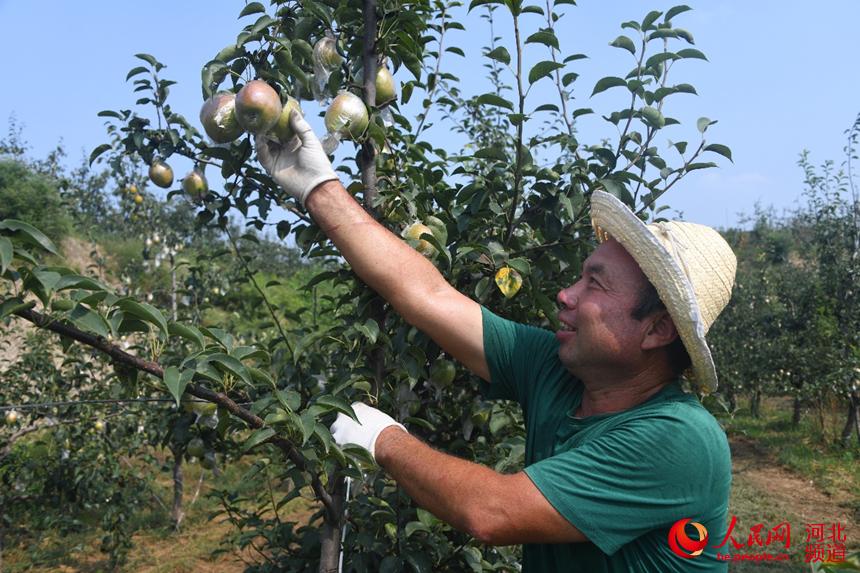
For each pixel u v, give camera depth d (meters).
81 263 12.11
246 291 10.72
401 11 1.83
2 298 1.18
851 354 8.97
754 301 11.53
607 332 1.41
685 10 2.01
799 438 9.91
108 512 5.53
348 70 1.94
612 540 1.29
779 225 16.00
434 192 2.26
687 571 1.35
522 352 1.69
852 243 9.72
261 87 1.51
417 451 1.43
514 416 2.60
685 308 1.34
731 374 11.05
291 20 1.87
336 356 2.46
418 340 1.97
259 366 2.24
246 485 7.18
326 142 1.72
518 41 1.83
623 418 1.38
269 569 2.43
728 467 1.41
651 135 2.08
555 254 2.16
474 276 2.22
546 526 1.28
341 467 1.72
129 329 1.28
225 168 1.88
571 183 2.16
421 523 1.97
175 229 6.86
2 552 5.73
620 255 1.45
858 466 8.27
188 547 5.87
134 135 1.99
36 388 5.68
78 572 5.48
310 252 2.10
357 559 2.03
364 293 1.92
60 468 5.44
